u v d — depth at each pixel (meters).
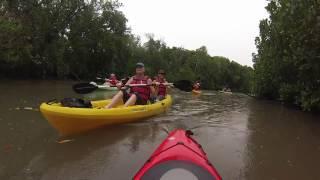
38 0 31.00
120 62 39.69
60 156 5.43
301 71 12.62
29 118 8.34
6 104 10.80
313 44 11.37
